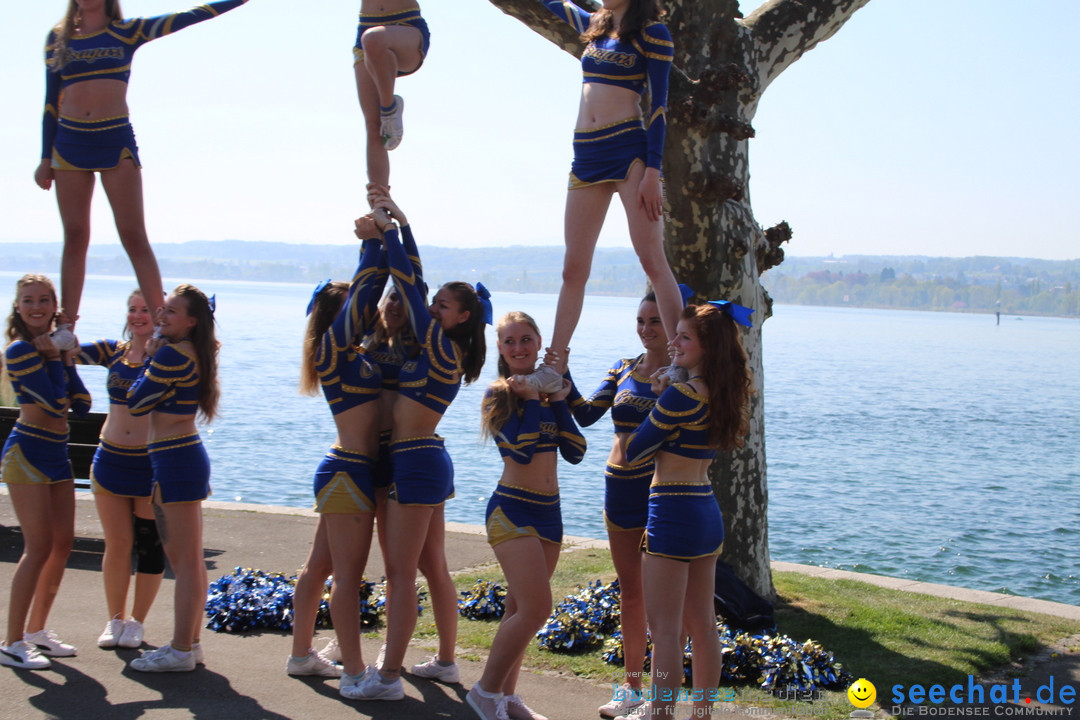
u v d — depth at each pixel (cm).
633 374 490
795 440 2566
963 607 684
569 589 702
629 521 473
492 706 436
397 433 475
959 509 1672
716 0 661
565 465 1975
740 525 674
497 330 466
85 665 502
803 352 7800
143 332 532
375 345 495
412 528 468
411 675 511
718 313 429
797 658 527
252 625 586
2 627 553
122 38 498
